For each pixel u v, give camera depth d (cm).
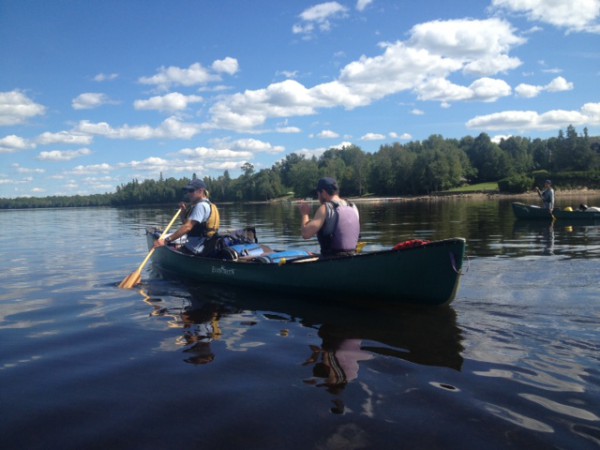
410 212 2383
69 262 803
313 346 324
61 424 220
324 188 473
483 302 422
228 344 334
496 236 996
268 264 503
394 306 428
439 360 289
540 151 9244
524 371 267
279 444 199
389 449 193
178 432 211
